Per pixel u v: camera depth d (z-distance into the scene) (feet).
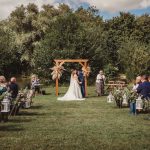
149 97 64.64
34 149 38.45
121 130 49.26
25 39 198.80
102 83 112.57
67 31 180.04
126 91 76.13
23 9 209.97
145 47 196.44
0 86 66.85
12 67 193.98
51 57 176.96
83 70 110.11
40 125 53.42
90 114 65.98
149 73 180.24
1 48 185.78
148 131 48.52
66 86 172.35
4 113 56.39
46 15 222.07
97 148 38.93
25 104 75.56
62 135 45.91
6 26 203.10
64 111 70.85
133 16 276.41
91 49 178.50
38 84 118.32
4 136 45.21
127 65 188.75
